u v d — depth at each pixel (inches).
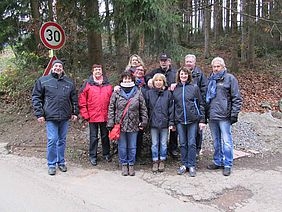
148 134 250.2
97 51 365.4
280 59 679.7
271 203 164.7
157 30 283.4
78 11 321.4
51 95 205.5
